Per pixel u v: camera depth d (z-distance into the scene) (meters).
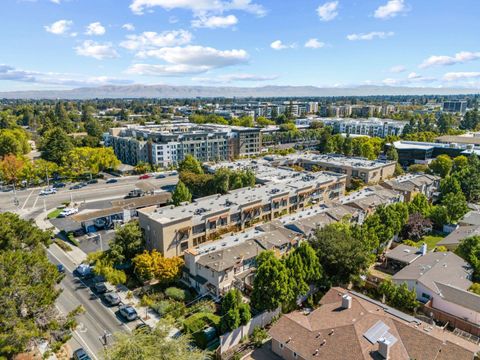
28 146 174.25
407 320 45.56
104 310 54.09
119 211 89.44
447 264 60.28
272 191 92.38
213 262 57.78
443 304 51.72
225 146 174.50
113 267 63.12
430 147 159.50
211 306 54.19
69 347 45.88
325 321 44.44
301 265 52.38
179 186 92.12
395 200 97.56
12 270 38.91
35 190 122.38
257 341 46.62
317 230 64.19
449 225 85.19
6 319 36.16
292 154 164.38
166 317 45.31
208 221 73.38
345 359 37.88
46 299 40.28
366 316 43.72
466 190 106.44
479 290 53.94
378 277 59.75
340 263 57.19
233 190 95.19
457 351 38.31
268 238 66.62
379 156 172.75
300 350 40.91
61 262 69.81
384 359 37.34
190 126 196.50
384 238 69.69
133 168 149.88
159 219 68.00
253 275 60.16
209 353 44.59
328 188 105.06
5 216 53.16
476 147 160.38
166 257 66.50
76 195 116.44
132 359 32.72
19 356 42.41
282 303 50.38
